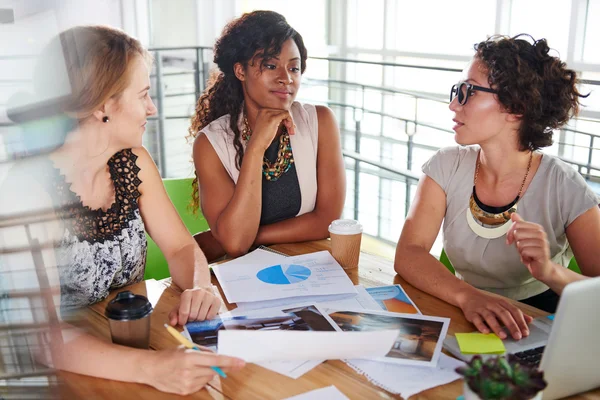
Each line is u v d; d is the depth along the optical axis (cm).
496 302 132
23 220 85
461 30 459
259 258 166
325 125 204
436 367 113
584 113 354
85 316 131
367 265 166
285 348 107
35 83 78
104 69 132
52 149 83
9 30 73
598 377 103
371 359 116
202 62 561
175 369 105
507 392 85
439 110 421
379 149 447
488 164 163
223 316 133
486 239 163
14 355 88
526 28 418
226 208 184
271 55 186
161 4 536
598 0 371
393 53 512
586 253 157
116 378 109
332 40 557
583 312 94
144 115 144
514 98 149
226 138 197
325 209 200
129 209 154
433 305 140
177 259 159
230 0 567
